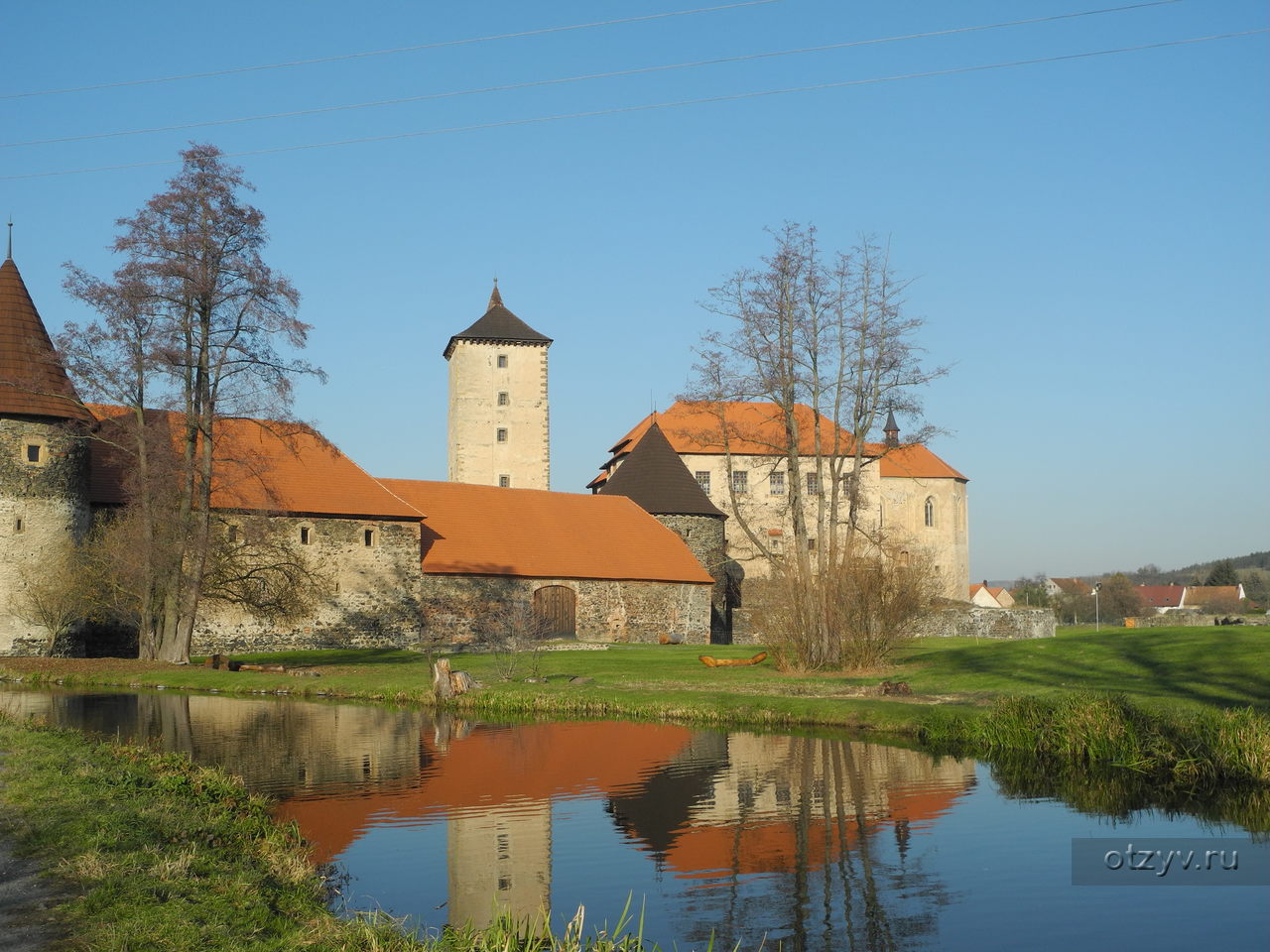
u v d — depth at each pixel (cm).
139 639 4250
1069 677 2733
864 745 2200
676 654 4159
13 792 1320
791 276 3794
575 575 5222
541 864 1366
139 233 3731
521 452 7919
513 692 2866
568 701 2756
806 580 3300
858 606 3262
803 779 1852
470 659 4084
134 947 820
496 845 1450
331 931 940
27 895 934
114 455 4669
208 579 4322
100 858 1041
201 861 1084
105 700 3008
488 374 7919
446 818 1585
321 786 1795
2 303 4353
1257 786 1764
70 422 4178
